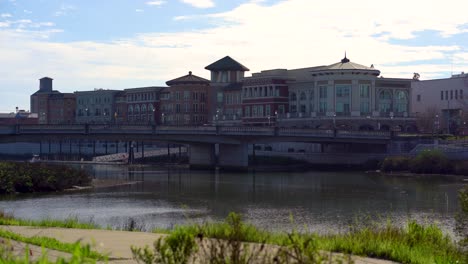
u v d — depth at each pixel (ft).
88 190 229.04
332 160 382.83
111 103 638.94
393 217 157.58
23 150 593.83
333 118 432.25
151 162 446.19
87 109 647.56
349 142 375.04
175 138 342.44
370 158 364.17
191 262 39.37
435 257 61.11
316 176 311.47
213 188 244.42
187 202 195.72
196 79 565.53
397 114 460.55
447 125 453.17
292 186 254.47
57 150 606.96
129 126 327.06
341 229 132.87
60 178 228.22
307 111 474.90
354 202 196.95
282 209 179.83
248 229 64.28
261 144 467.11
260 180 285.64
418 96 503.20
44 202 188.14
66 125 308.60
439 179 282.97
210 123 551.59
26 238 63.00
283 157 405.80
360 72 447.42
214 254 35.78
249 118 508.12
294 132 356.38
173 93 569.64
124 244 64.85
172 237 34.63
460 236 88.33
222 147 382.63
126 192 224.33
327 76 453.17
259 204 192.44
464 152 321.11
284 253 34.37
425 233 71.82
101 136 321.93
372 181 277.44
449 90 478.59
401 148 369.09
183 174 326.03
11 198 198.08
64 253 53.78
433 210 173.58
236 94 542.16
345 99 449.06
